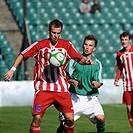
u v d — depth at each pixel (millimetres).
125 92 29453
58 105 20125
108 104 45594
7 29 60312
